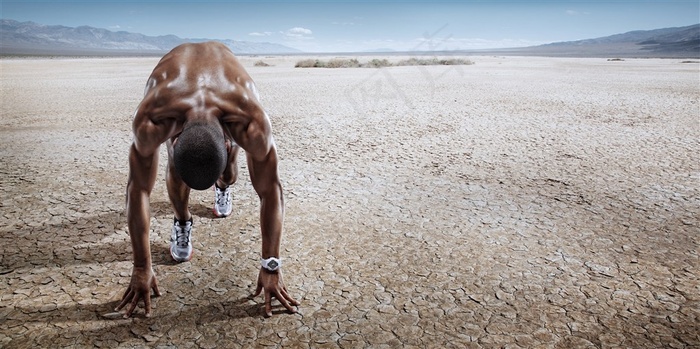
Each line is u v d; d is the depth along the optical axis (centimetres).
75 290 350
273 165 305
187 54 302
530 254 418
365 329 306
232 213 512
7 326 304
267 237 321
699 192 588
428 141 878
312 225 480
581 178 649
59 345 285
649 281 369
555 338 296
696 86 1980
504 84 2138
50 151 780
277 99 1493
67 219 489
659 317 319
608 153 789
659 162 731
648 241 445
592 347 287
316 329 306
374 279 373
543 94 1684
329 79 2375
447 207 536
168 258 405
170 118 272
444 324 312
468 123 1070
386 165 711
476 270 388
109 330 302
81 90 1806
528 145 848
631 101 1465
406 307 332
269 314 320
